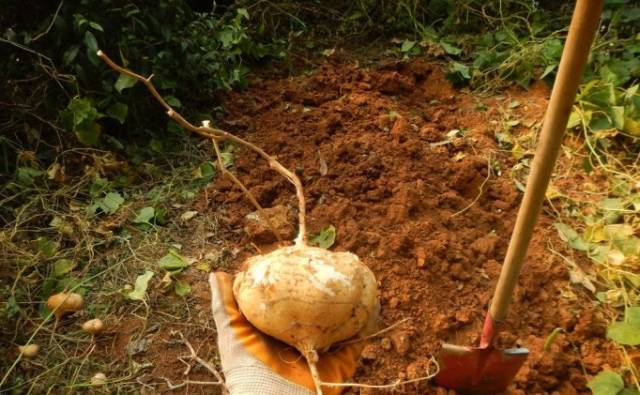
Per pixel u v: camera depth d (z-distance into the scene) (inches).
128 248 39.8
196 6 62.9
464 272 37.1
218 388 32.8
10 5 43.4
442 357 31.1
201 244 40.4
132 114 46.9
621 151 47.8
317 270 26.0
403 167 44.0
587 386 32.3
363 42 63.2
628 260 38.2
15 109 44.1
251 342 27.6
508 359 30.3
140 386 32.7
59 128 44.5
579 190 44.8
